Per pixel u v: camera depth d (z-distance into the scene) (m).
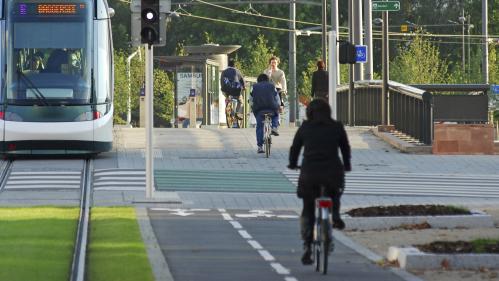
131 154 67.94
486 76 155.12
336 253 35.47
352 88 90.06
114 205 48.12
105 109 64.88
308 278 30.31
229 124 91.12
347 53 56.69
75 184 55.28
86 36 64.81
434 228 41.69
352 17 93.25
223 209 47.44
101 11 65.88
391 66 161.00
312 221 31.72
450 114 74.56
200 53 121.25
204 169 61.62
